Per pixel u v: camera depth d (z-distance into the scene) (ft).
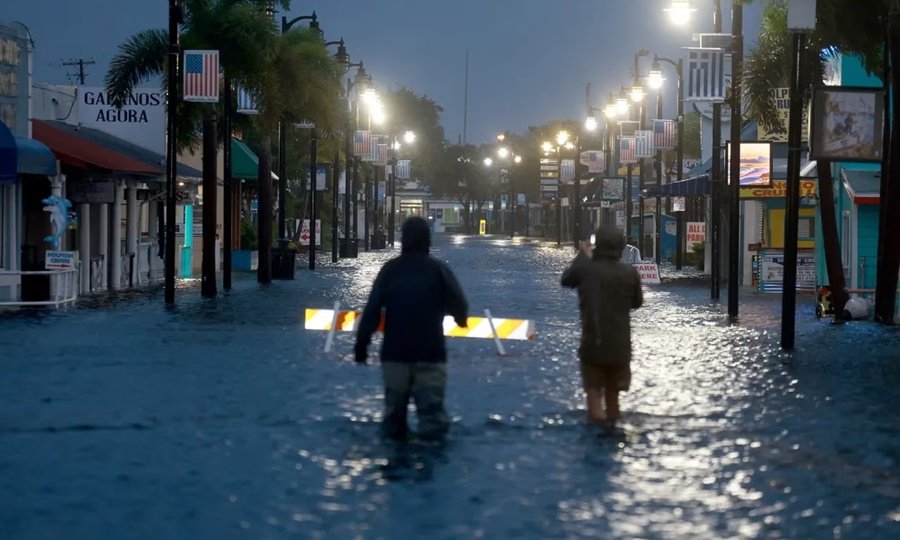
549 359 102.47
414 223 64.08
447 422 65.21
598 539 45.03
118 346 109.81
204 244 181.47
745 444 64.64
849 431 69.05
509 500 50.90
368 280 235.81
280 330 126.21
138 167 189.26
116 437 64.90
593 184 474.08
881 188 148.46
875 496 52.70
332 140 271.08
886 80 148.25
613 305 69.46
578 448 62.54
